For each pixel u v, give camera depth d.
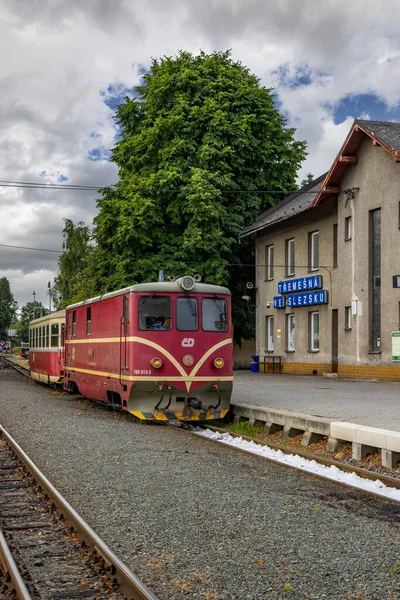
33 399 22.48
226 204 36.94
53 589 5.62
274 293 35.69
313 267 32.56
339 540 6.93
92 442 13.17
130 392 15.53
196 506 8.32
